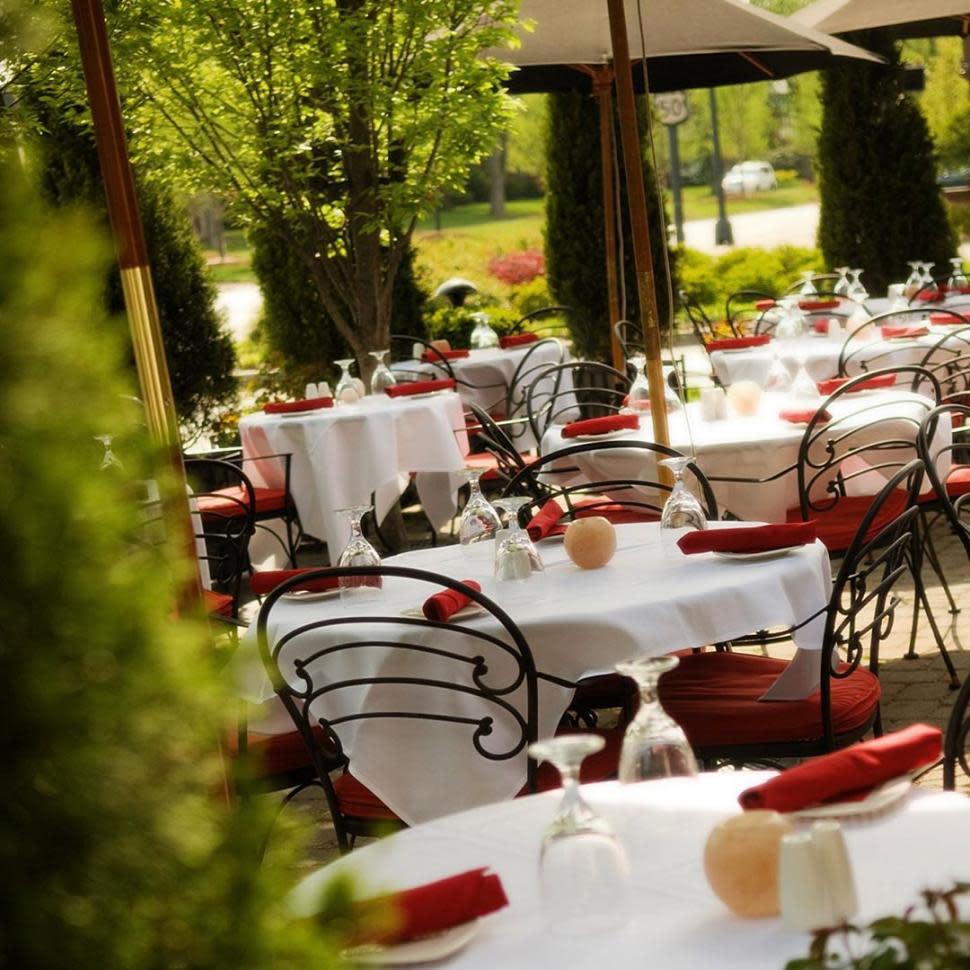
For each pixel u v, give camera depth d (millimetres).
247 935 987
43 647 904
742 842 1866
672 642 3705
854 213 14531
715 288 26500
